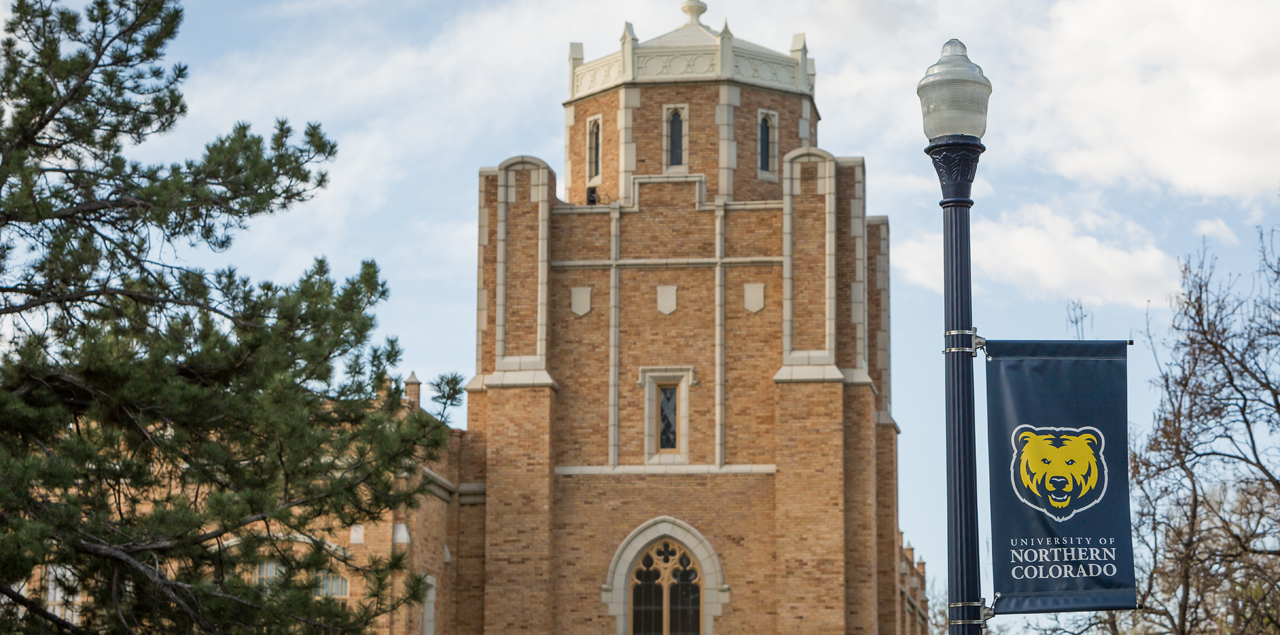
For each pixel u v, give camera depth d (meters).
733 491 33.72
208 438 21.23
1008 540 13.81
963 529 13.52
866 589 33.28
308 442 19.69
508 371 34.28
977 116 14.40
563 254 35.38
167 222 21.75
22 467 17.83
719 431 33.97
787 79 38.19
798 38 38.62
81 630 20.06
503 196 35.31
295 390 20.72
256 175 22.45
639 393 34.50
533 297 34.72
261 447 20.72
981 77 14.46
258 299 22.36
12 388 20.66
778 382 33.50
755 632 33.00
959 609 13.39
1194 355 31.12
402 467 20.95
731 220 35.00
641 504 33.91
